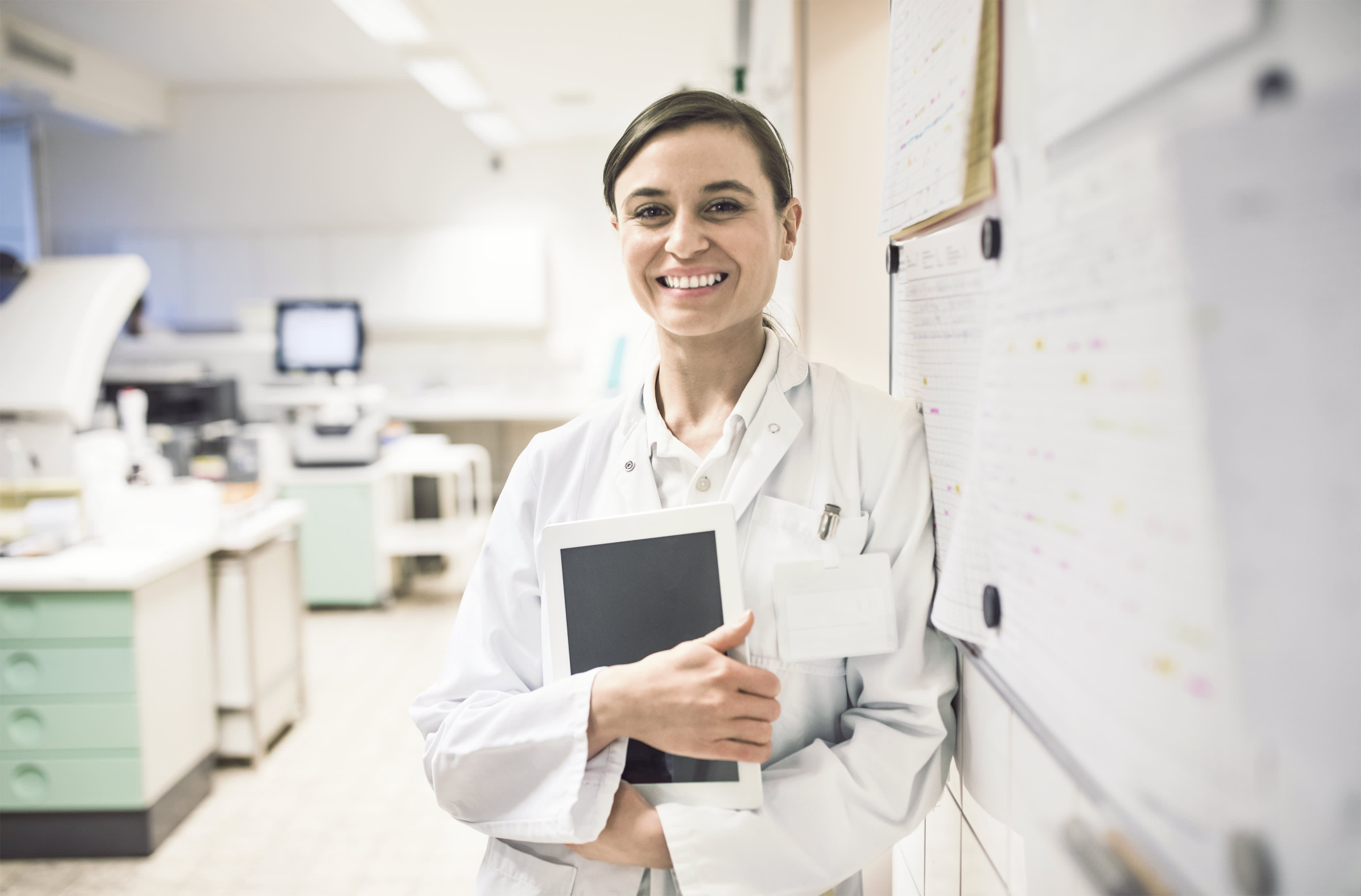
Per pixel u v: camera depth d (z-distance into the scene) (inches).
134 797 86.7
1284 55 12.0
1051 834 23.3
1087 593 19.4
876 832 30.3
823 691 33.6
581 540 32.4
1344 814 11.7
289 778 104.4
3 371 97.3
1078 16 18.9
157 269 231.8
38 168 230.1
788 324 43.5
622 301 234.4
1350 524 11.4
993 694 28.6
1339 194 11.2
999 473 25.1
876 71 64.6
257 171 236.5
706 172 31.1
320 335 210.2
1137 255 16.4
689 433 35.9
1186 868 15.6
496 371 239.5
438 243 227.8
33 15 180.4
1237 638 13.8
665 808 30.4
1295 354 12.2
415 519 199.5
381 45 201.0
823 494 33.5
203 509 99.4
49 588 84.0
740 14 123.5
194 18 183.2
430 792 101.0
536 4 138.6
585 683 30.5
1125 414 17.3
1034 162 21.8
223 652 104.6
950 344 30.2
